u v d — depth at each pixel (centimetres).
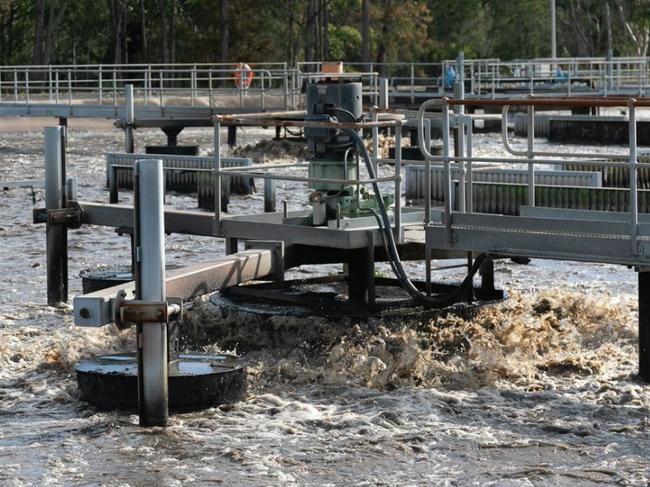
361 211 1460
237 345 1422
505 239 1253
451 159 1291
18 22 11112
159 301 1105
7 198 3139
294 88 4781
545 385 1243
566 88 5819
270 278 1538
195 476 1005
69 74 4950
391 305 1415
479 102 1305
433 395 1209
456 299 1427
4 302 1755
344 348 1344
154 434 1105
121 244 2334
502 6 12100
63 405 1200
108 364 1247
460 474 1005
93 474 1012
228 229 1496
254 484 988
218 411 1173
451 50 11700
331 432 1112
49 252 1723
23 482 996
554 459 1038
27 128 6488
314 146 1432
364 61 9744
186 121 4669
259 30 10306
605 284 1867
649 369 1254
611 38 11838
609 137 5069
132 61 10919
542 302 1588
